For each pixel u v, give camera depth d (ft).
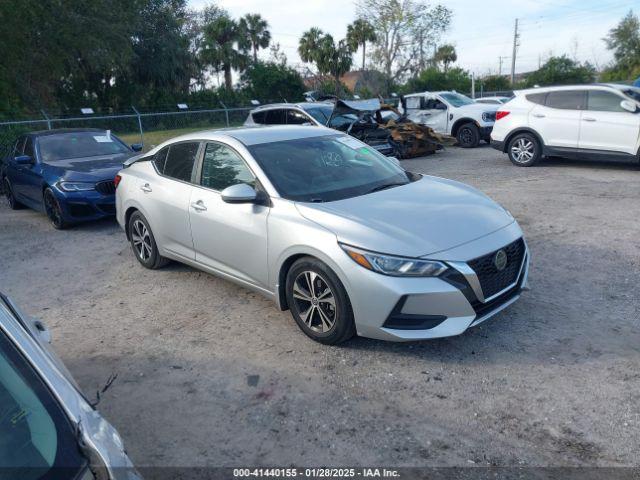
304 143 16.63
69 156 30.04
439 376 11.99
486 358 12.59
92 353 14.16
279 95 144.25
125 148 31.89
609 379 11.49
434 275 11.77
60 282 19.95
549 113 35.70
